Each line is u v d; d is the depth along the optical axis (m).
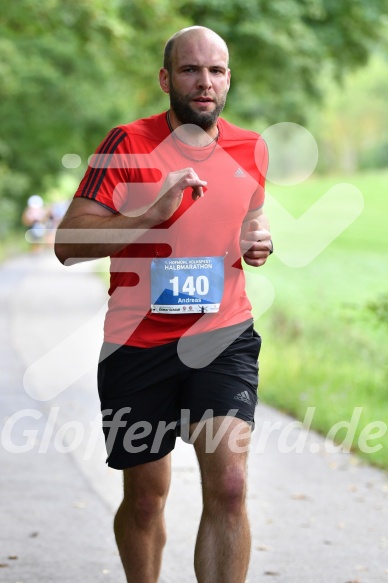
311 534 12.07
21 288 49.22
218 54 8.55
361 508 13.14
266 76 48.22
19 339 29.22
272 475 14.80
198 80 8.48
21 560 11.06
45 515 12.75
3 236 90.19
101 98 77.75
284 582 10.41
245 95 51.50
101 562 11.05
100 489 13.99
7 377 22.83
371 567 10.91
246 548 8.15
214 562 8.09
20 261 71.44
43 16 39.34
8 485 14.12
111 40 41.16
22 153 86.62
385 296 22.31
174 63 8.57
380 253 69.38
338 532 12.15
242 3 44.81
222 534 8.13
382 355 24.91
